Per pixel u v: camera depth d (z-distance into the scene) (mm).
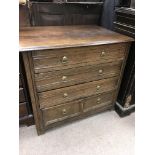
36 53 1003
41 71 1086
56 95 1269
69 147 1363
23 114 1395
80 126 1573
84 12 1615
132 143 1431
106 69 1383
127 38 1311
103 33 1404
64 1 1471
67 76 1213
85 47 1139
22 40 1073
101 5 1643
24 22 1412
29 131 1481
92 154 1320
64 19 1566
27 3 1352
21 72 1150
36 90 1154
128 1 1474
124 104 1654
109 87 1539
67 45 1041
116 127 1591
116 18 1522
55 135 1461
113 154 1332
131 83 1518
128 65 1501
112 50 1291
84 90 1391
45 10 1445
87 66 1251
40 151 1319
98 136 1481
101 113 1757
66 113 1437
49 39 1126
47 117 1358
